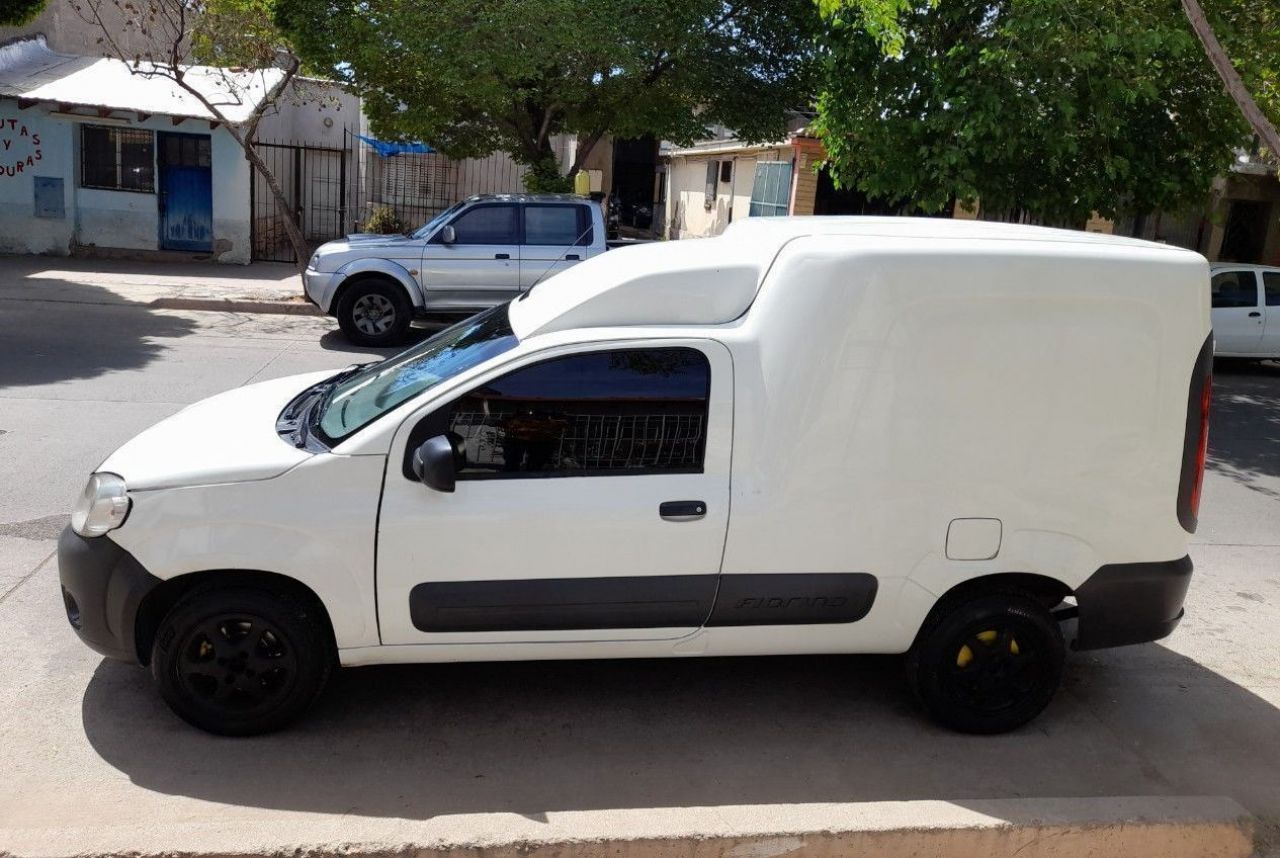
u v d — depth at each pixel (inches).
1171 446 156.3
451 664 177.2
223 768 142.5
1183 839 133.6
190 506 141.9
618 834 122.9
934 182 454.0
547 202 475.5
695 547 148.0
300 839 120.0
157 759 143.6
